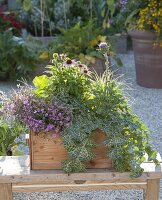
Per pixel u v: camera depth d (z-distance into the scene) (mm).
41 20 9562
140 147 3221
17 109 3217
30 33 10312
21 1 9438
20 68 7227
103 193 4059
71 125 3184
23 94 3283
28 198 3957
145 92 6930
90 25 7871
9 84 7312
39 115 3186
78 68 3305
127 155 3184
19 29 9289
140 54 6918
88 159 3170
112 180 3213
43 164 3240
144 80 7098
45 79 3293
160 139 5215
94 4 10008
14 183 3217
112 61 8719
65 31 7848
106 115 3256
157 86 7059
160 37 6473
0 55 7223
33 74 7625
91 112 3258
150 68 6934
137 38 6766
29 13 10211
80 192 4066
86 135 3150
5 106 3344
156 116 5984
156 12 6336
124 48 9883
